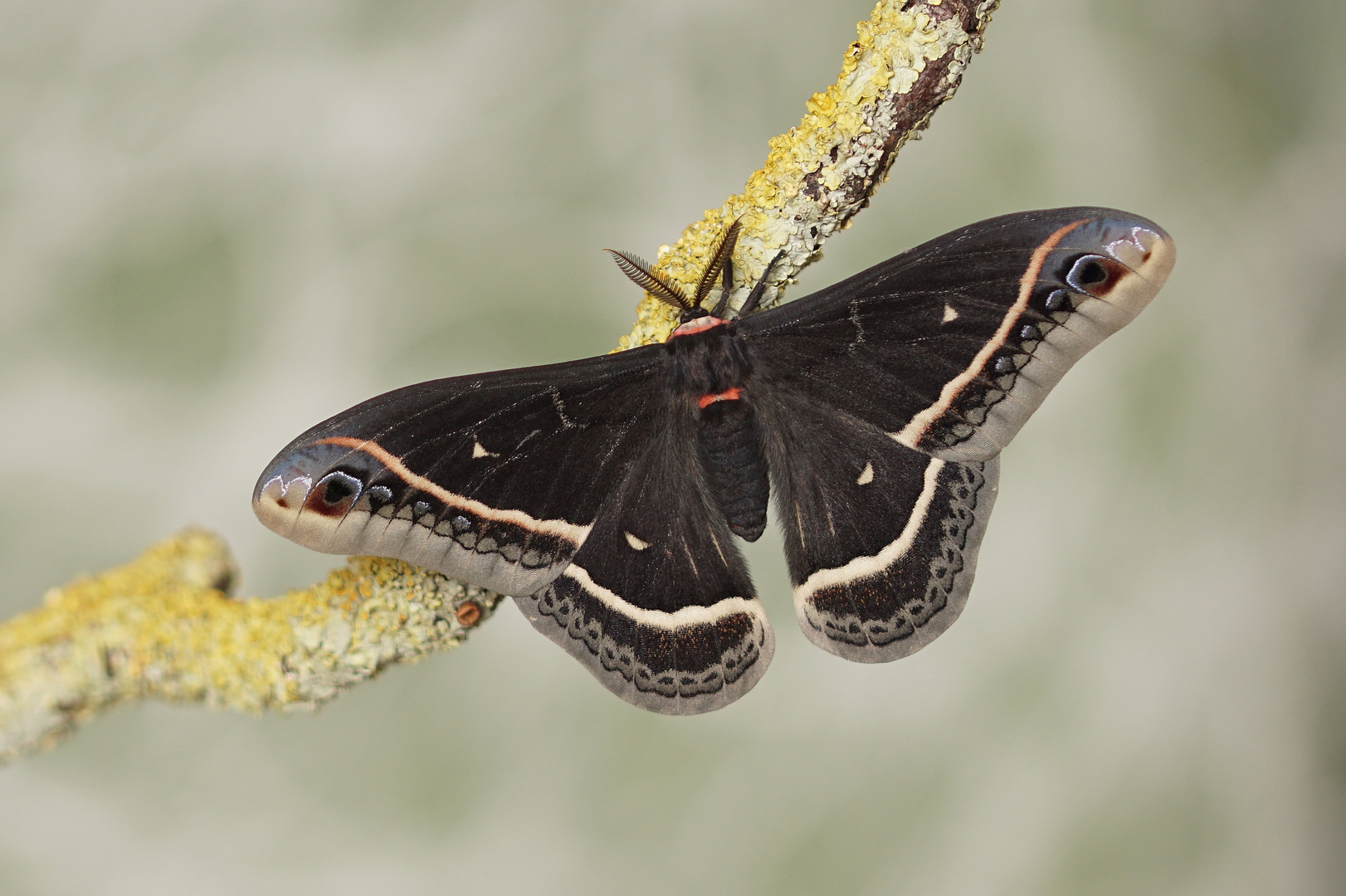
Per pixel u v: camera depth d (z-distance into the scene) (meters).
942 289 0.55
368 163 0.89
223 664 0.55
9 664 0.55
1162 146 0.89
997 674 0.83
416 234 0.89
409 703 0.81
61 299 0.87
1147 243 0.54
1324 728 0.81
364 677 0.55
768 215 0.55
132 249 0.88
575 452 0.55
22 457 0.84
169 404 0.87
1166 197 0.88
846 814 0.80
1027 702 0.82
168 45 0.90
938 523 0.55
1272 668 0.82
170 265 0.88
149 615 0.55
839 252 0.85
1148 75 0.89
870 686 0.82
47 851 0.77
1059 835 0.78
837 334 0.55
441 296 0.88
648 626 0.55
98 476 0.84
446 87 0.91
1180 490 0.86
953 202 0.87
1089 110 0.88
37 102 0.88
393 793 0.80
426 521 0.54
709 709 0.55
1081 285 0.54
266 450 0.86
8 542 0.83
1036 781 0.80
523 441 0.55
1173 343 0.88
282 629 0.55
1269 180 0.89
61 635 0.55
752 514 0.56
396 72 0.91
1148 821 0.79
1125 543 0.85
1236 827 0.79
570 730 0.81
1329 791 0.79
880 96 0.55
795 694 0.82
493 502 0.55
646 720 0.82
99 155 0.89
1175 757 0.81
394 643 0.55
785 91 0.89
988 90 0.89
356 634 0.55
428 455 0.54
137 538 0.84
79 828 0.77
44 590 0.83
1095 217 0.54
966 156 0.88
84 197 0.88
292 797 0.78
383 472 0.54
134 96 0.90
